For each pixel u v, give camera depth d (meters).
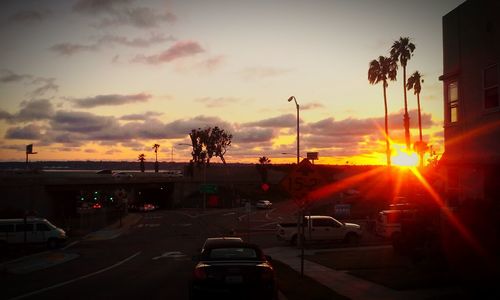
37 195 69.88
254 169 114.50
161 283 18.53
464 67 18.69
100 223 62.31
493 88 17.12
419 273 16.86
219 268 11.54
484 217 14.60
